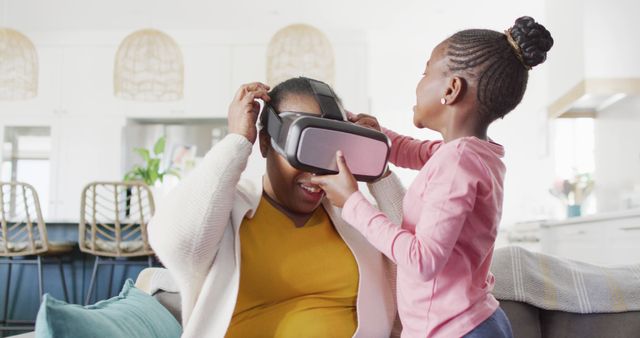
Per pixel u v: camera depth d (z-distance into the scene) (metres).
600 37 3.37
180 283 1.09
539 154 5.60
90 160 5.54
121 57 5.28
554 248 3.71
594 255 2.94
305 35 5.07
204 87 5.69
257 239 1.13
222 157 1.03
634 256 2.40
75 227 4.00
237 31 5.73
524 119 5.89
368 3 5.22
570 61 3.65
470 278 0.99
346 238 1.17
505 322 1.02
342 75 5.73
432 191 0.98
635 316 1.28
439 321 0.98
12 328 3.61
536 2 5.16
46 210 5.59
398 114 6.18
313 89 1.06
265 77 5.69
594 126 4.29
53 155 5.55
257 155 5.25
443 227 0.94
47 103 5.61
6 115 5.61
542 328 1.31
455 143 1.01
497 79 1.03
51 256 3.65
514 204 5.85
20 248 3.43
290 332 1.09
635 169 3.61
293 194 1.12
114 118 5.59
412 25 5.73
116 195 3.44
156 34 5.24
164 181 5.50
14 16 5.43
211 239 1.03
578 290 1.31
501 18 5.55
